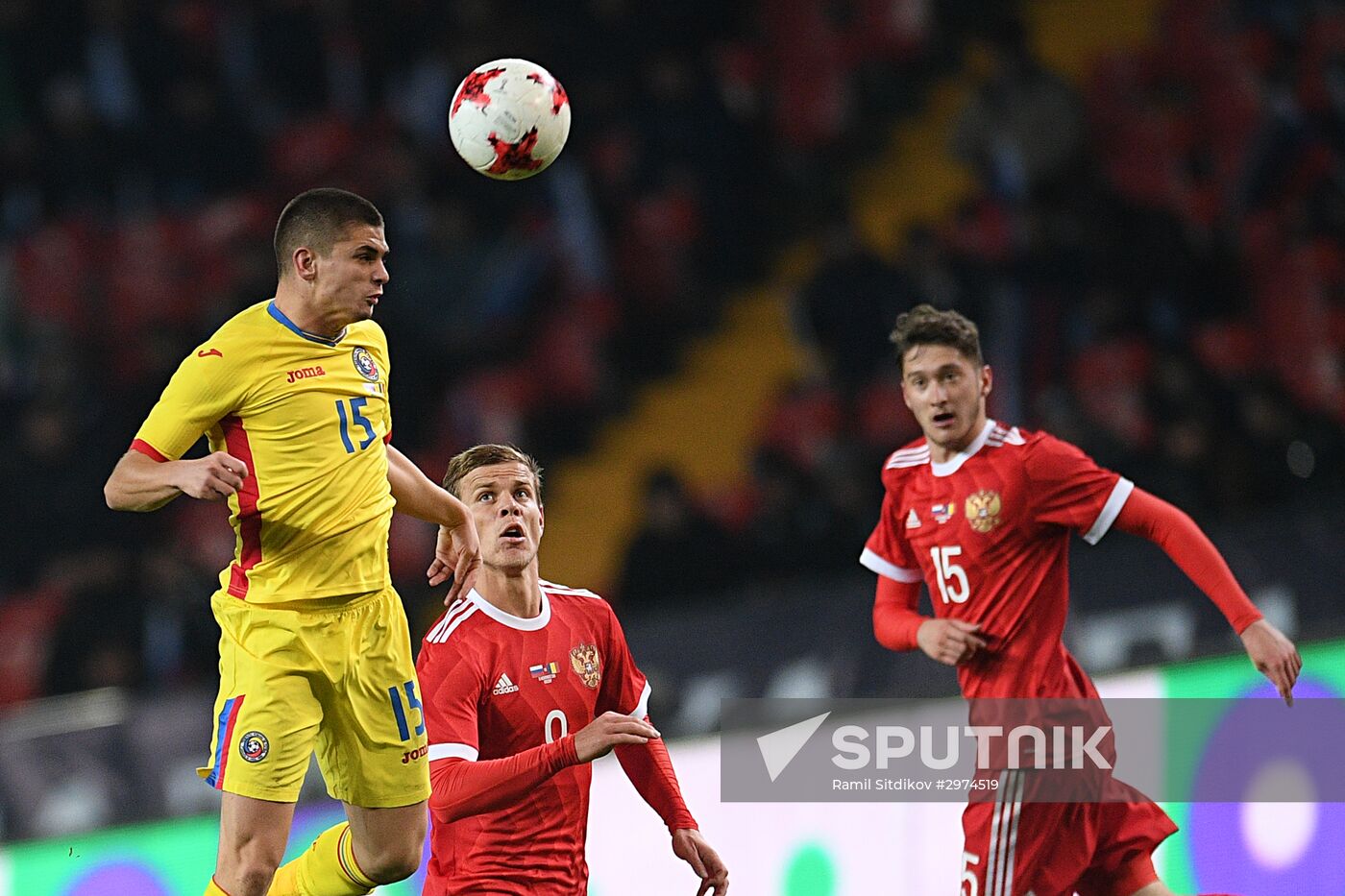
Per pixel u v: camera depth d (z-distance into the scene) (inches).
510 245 1835.6
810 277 1775.3
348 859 705.0
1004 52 1882.4
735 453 1798.7
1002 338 1654.8
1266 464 1556.3
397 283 1796.3
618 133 1919.3
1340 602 986.7
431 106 1925.4
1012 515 765.3
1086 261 1734.7
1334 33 1920.5
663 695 1163.3
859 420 1628.9
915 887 948.0
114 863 1133.7
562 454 1792.6
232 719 648.4
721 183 1919.3
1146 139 1838.1
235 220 1872.5
